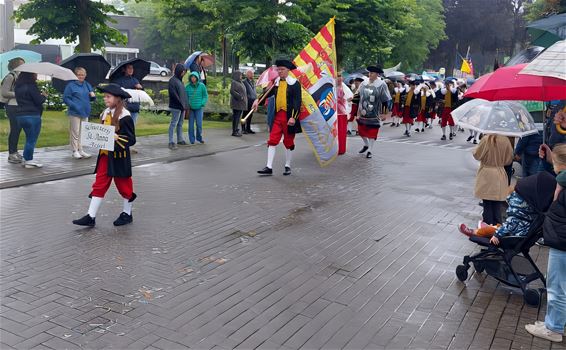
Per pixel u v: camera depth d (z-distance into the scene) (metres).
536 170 8.18
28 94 9.62
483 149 6.71
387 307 4.78
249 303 4.77
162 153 12.13
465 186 9.84
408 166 11.81
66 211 7.45
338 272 5.56
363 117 12.81
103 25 19.78
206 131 16.31
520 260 5.22
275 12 20.25
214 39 25.59
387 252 6.21
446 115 16.55
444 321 4.55
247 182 9.65
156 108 20.48
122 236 6.48
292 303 4.80
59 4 18.34
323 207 8.09
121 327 4.27
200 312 4.57
